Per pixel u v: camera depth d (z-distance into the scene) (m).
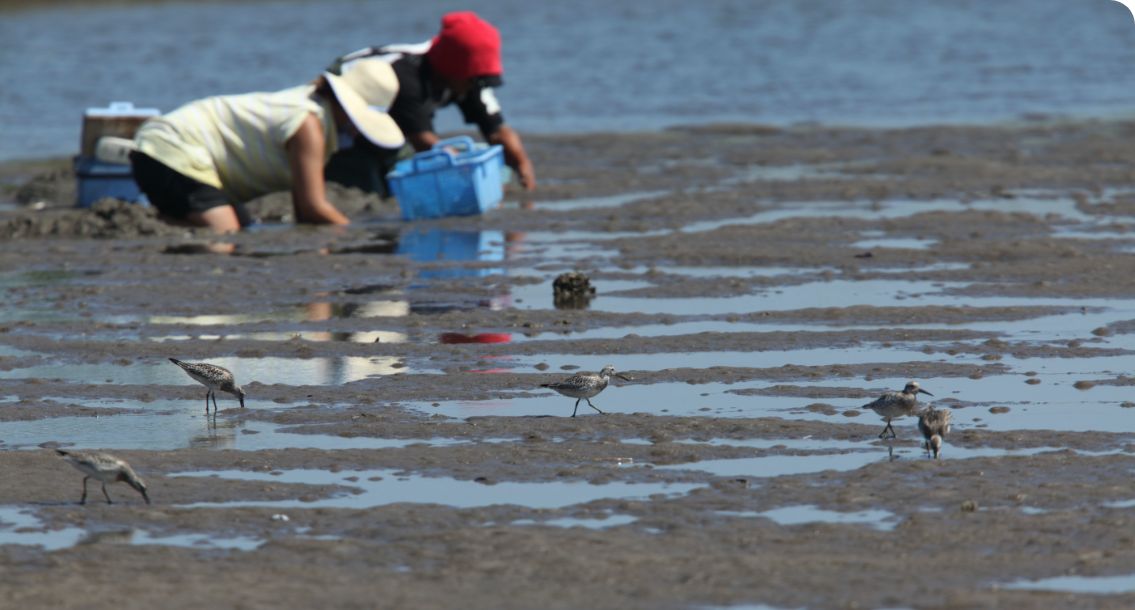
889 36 69.94
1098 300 21.62
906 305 21.45
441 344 19.67
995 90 51.75
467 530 12.36
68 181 34.66
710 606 10.78
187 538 12.46
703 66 59.84
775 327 20.36
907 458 14.30
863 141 40.53
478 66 32.16
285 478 14.09
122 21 77.75
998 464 13.91
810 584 11.11
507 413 16.30
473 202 30.27
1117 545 11.77
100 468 13.09
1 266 26.19
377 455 14.66
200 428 15.95
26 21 77.69
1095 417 15.66
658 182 34.56
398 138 30.16
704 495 13.25
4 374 18.62
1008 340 19.30
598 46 67.12
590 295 22.75
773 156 38.31
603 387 16.06
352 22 77.56
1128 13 77.62
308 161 29.56
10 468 14.36
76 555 12.03
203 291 23.56
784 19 78.81
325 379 18.03
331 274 24.81
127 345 19.92
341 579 11.41
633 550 11.88
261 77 56.16
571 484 13.70
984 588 10.96
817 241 26.86
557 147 40.66
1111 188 32.38
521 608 10.79
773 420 15.62
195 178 29.36
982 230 27.48
